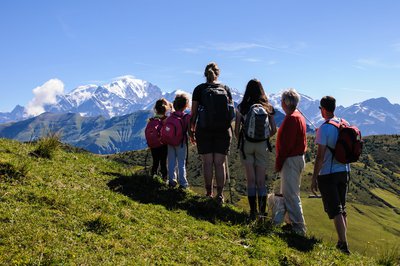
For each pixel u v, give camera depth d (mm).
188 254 8867
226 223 11719
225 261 9094
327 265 10180
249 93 13086
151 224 10164
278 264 9648
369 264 10953
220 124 12742
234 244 10250
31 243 7586
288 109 12828
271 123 13055
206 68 13359
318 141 12102
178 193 13266
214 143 13266
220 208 12781
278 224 12625
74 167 13602
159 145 15695
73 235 8352
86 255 7621
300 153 12680
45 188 10500
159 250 8727
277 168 13031
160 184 13766
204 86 13148
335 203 11961
